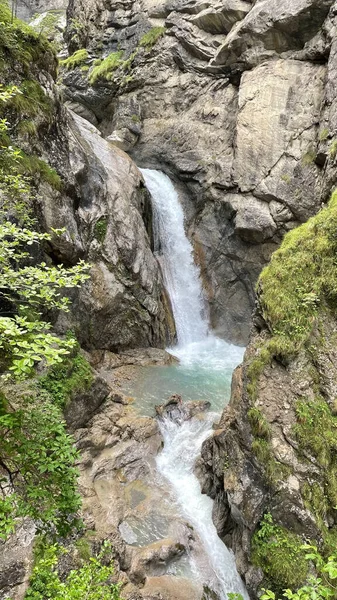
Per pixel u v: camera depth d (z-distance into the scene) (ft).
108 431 27.45
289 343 20.57
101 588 11.55
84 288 35.29
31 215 27.68
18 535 17.07
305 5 42.16
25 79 30.71
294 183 42.55
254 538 18.04
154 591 18.88
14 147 28.12
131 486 24.90
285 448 18.79
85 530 19.71
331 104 39.63
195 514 23.40
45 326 11.19
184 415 29.99
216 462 22.91
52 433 12.45
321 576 16.03
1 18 29.17
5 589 15.33
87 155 39.91
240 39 48.52
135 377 36.22
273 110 44.93
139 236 42.42
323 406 19.25
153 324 42.63
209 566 20.85
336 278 21.34
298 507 17.62
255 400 20.43
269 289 22.24
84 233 36.17
